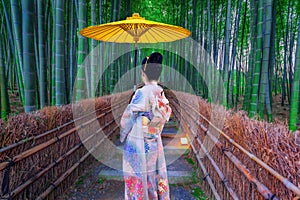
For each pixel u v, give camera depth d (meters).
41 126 2.45
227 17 6.09
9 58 10.55
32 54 3.13
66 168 3.00
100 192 2.97
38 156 2.36
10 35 6.45
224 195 2.48
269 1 3.92
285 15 9.81
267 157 1.62
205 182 3.11
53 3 5.12
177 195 2.97
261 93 4.13
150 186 2.17
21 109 7.45
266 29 4.00
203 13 9.12
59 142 2.80
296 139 1.45
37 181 2.36
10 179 1.97
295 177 1.34
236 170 2.17
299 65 3.66
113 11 7.17
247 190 1.94
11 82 10.97
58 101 4.11
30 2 3.04
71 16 7.07
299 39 3.69
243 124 2.09
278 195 1.50
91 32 2.87
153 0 11.10
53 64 5.45
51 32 7.00
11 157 1.97
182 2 9.98
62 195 2.86
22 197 2.13
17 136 2.05
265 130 1.71
